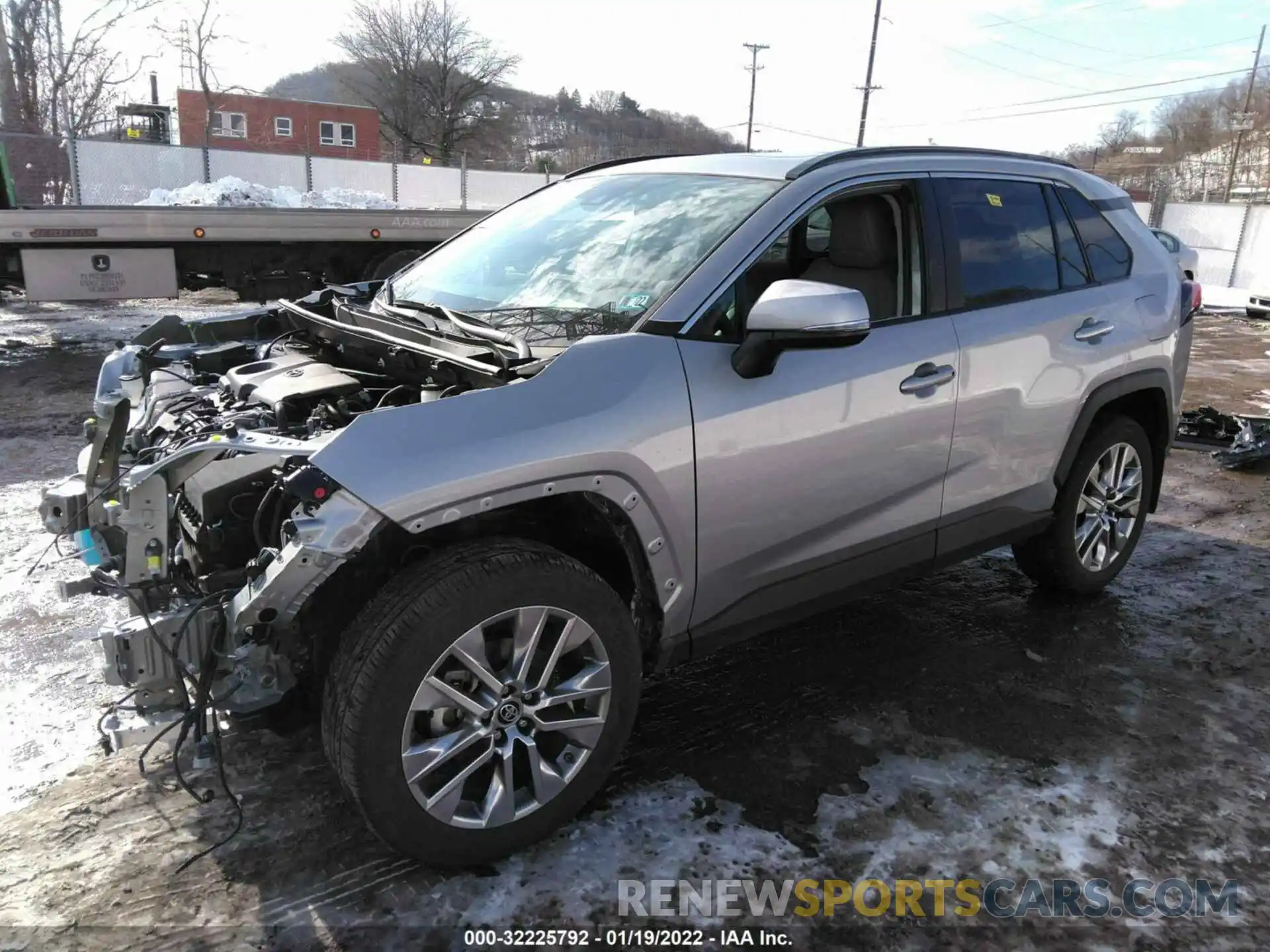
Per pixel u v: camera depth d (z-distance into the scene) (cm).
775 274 314
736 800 279
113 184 1525
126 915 230
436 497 221
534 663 245
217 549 258
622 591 290
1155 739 318
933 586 443
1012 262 357
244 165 1702
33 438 644
